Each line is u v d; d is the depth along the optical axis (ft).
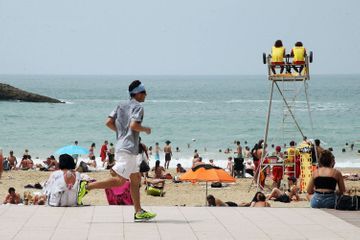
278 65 90.48
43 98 384.06
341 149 196.54
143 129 37.22
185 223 38.47
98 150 187.01
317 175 44.98
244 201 91.50
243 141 216.13
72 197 43.96
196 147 201.05
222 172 77.82
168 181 115.44
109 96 527.81
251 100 460.14
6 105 354.74
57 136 229.45
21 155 182.19
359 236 35.55
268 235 35.58
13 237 34.22
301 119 293.43
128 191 57.77
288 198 84.33
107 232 35.65
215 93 606.55
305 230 36.96
